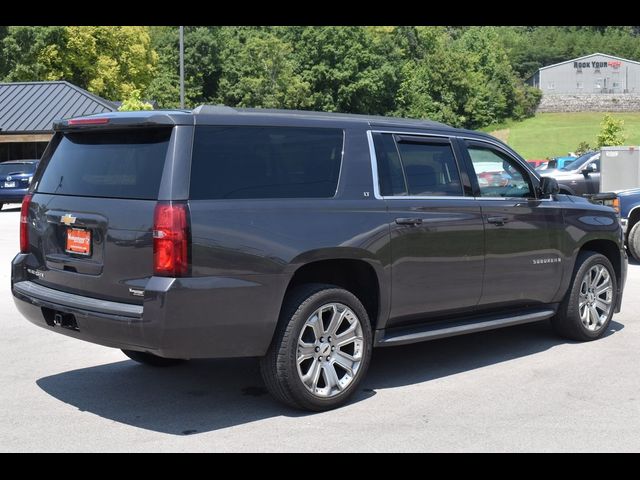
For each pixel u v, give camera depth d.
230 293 4.79
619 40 172.38
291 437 4.79
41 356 6.81
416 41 110.06
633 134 100.06
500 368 6.42
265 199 5.04
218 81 80.94
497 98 116.69
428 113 97.19
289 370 5.05
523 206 6.64
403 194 5.81
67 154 5.50
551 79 139.12
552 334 7.69
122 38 58.81
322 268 5.47
